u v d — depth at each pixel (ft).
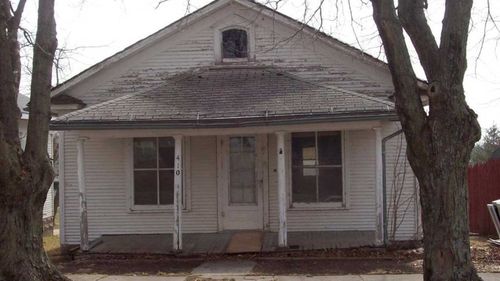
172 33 43.62
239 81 41.55
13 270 24.07
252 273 31.63
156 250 37.81
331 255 35.70
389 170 41.60
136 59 43.78
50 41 26.27
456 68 23.44
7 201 24.06
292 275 30.91
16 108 24.84
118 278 30.94
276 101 37.55
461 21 23.47
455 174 23.30
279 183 36.86
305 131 38.63
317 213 42.34
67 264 35.99
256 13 42.91
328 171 42.47
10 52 25.16
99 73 43.60
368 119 35.29
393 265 33.19
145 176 43.55
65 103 42.68
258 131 37.04
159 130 37.11
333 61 42.98
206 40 43.83
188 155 43.27
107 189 43.52
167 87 41.22
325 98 37.58
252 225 42.86
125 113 36.91
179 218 36.91
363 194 42.19
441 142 23.31
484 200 49.08
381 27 24.30
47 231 60.80
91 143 43.65
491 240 42.98
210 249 37.58
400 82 23.95
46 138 25.67
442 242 23.16
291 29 43.21
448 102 23.31
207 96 39.27
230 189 43.19
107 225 43.37
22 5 25.98
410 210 41.27
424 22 24.18
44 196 25.32
